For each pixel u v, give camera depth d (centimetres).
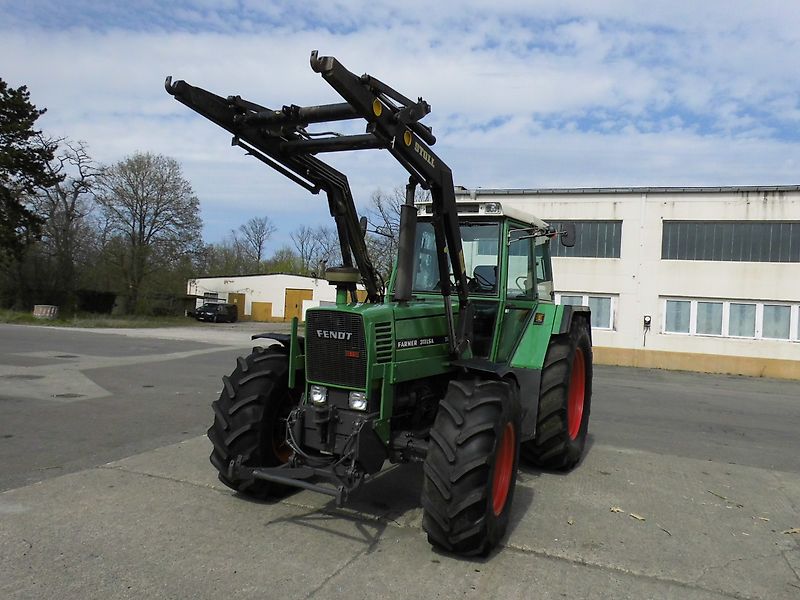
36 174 3456
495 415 384
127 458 583
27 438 656
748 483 584
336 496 372
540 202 1964
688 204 1841
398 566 368
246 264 6938
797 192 1739
